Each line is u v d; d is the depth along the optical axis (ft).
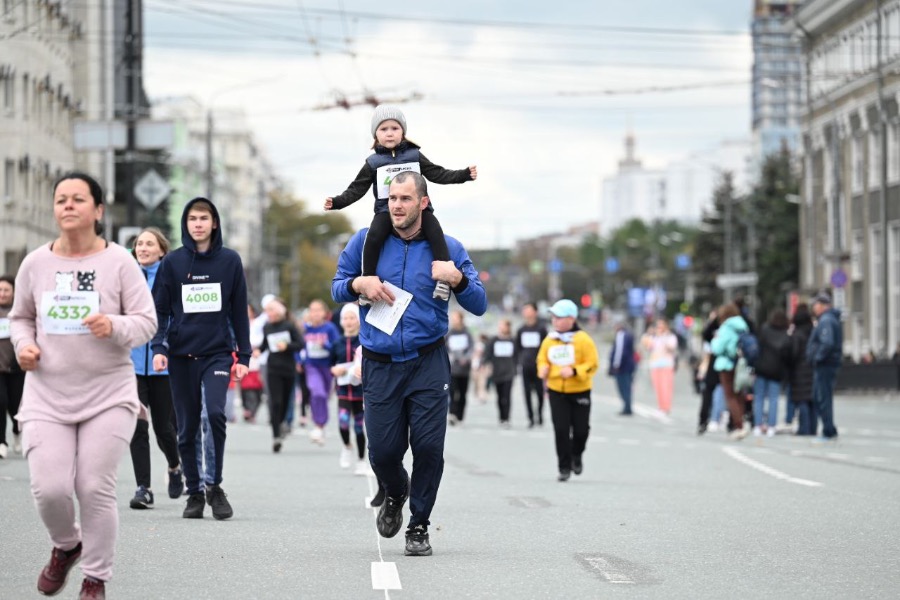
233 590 72.74
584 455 185.98
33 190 485.56
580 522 106.11
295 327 184.55
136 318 65.00
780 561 86.12
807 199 623.77
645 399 435.53
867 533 100.32
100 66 590.14
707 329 237.45
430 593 72.54
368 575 78.13
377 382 82.74
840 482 144.46
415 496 85.25
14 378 163.12
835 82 576.61
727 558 87.20
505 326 273.54
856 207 561.84
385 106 86.84
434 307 82.12
